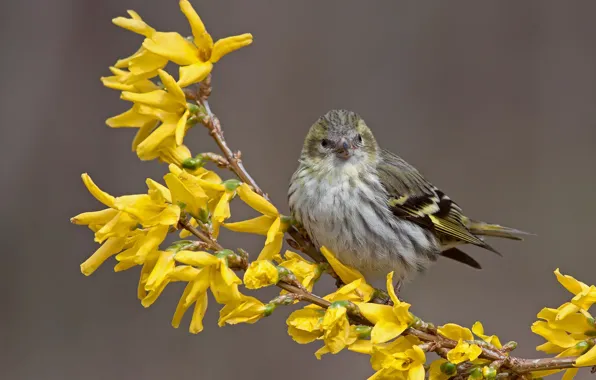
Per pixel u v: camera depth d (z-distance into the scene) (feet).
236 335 41.98
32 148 46.32
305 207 25.04
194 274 18.21
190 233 19.38
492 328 44.09
